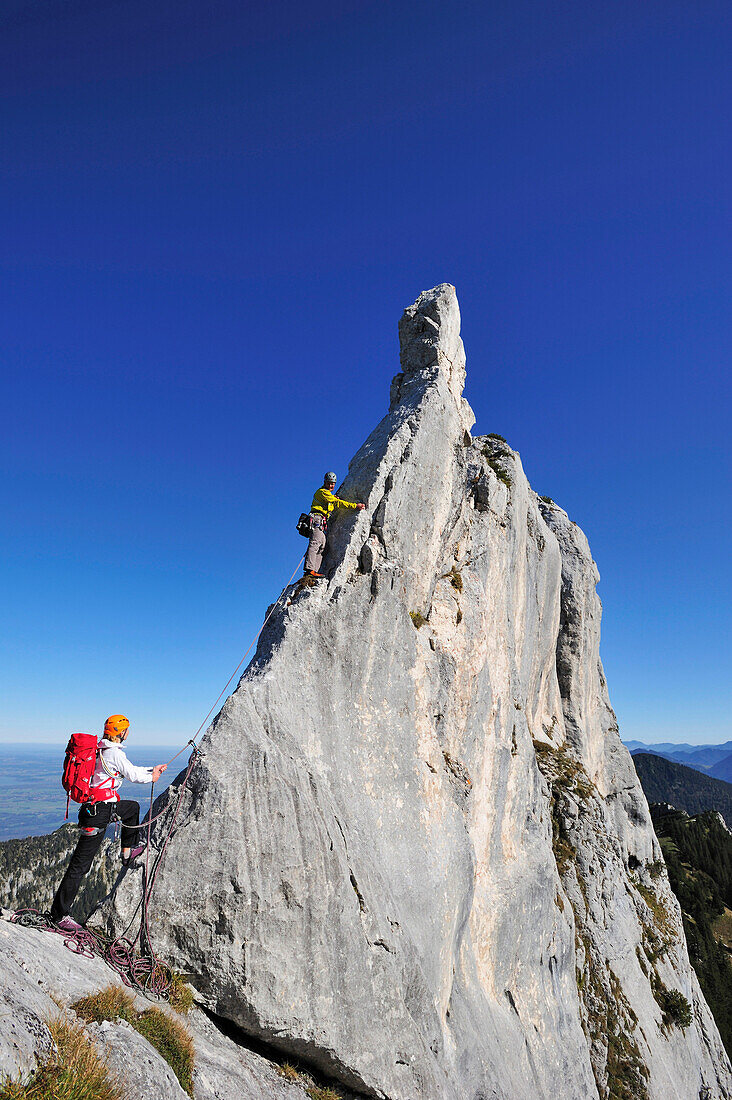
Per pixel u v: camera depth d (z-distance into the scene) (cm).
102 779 1131
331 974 1366
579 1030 2517
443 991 1764
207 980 1232
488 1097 1767
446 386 2350
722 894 8662
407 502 2028
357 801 1625
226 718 1377
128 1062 824
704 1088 3384
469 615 2238
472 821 2120
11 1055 665
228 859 1267
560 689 4303
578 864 3278
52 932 1058
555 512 4878
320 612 1672
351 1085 1399
